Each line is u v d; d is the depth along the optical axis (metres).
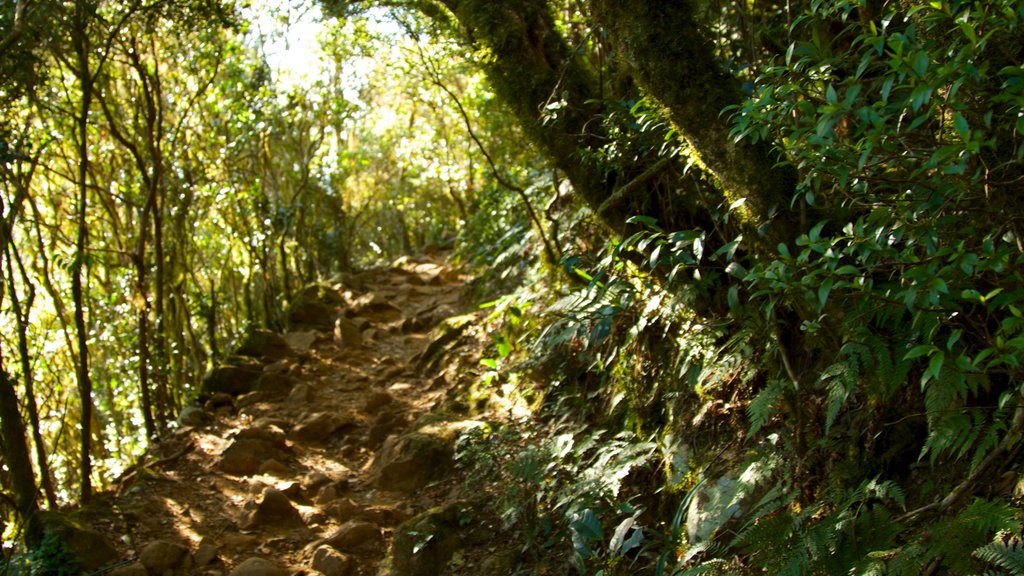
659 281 4.61
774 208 3.34
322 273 15.70
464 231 11.72
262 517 5.95
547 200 7.41
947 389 2.62
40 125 9.33
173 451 7.50
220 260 12.69
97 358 10.38
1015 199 2.54
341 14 7.05
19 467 5.68
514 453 5.61
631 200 4.49
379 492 6.29
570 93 4.69
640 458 4.48
